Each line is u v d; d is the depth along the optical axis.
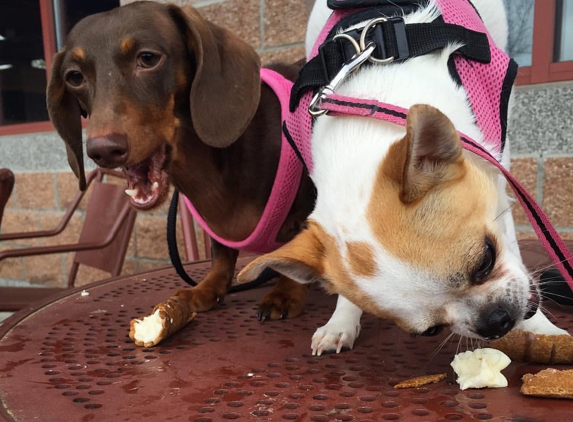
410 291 0.23
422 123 0.20
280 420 0.20
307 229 0.26
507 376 0.22
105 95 0.32
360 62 0.28
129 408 0.21
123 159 0.31
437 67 0.28
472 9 0.32
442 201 0.22
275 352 0.27
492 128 0.28
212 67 0.34
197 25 0.34
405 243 0.22
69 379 0.24
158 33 0.34
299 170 0.34
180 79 0.35
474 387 0.21
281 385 0.23
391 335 0.29
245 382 0.23
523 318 0.24
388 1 0.31
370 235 0.23
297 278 0.26
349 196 0.24
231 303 0.37
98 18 0.35
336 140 0.26
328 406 0.21
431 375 0.23
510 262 0.24
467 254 0.22
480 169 0.25
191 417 0.20
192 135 0.36
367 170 0.24
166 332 0.28
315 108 0.27
